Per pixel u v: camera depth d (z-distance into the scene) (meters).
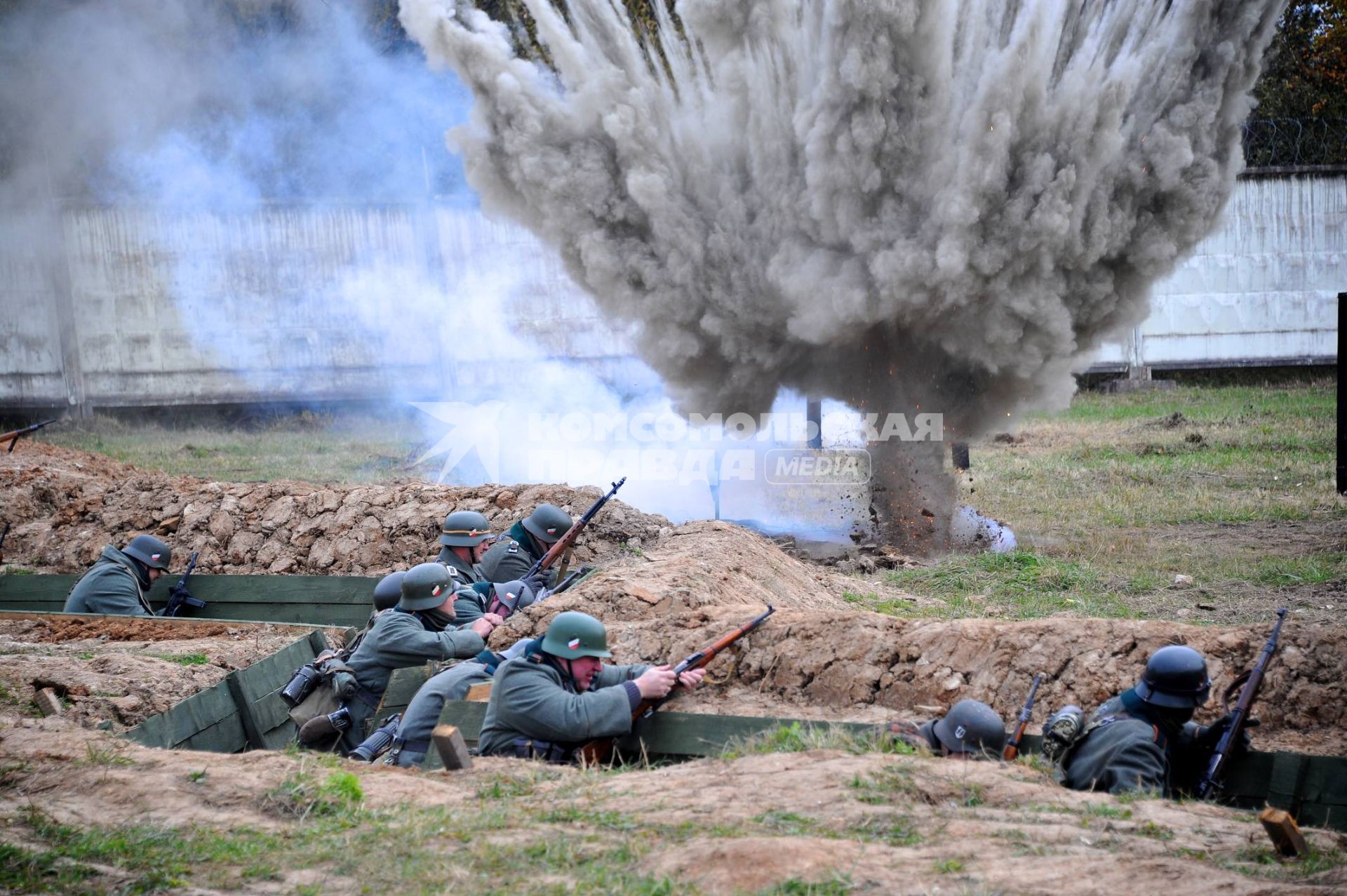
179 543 34.03
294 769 13.56
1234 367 68.56
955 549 34.38
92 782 13.19
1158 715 13.00
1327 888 9.22
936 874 9.64
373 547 32.41
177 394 67.06
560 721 14.30
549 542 24.05
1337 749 14.98
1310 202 67.00
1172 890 9.25
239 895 10.23
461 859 10.68
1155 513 36.91
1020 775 12.46
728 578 22.86
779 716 15.72
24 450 46.25
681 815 11.47
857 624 17.36
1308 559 29.59
